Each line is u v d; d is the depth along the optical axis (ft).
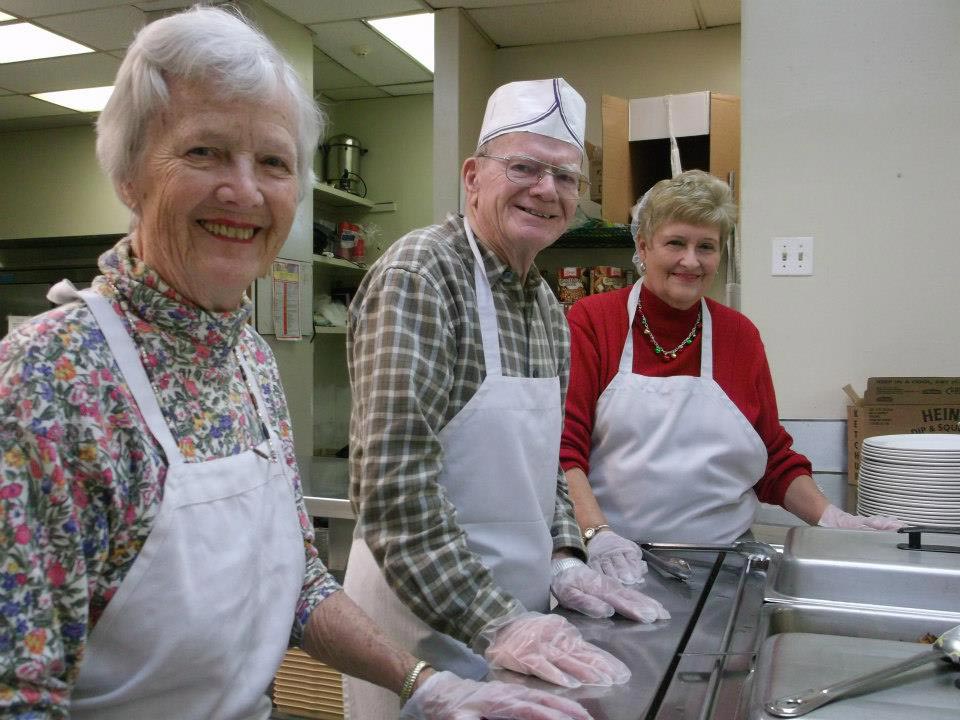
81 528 2.27
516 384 3.77
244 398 2.92
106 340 2.41
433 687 2.84
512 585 3.75
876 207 8.41
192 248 2.50
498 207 3.73
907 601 3.83
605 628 3.44
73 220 17.75
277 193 2.61
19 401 2.17
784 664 2.81
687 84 12.24
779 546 4.61
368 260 16.01
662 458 5.38
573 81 12.74
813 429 8.44
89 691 2.44
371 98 16.26
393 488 3.31
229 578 2.61
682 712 2.64
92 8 11.67
